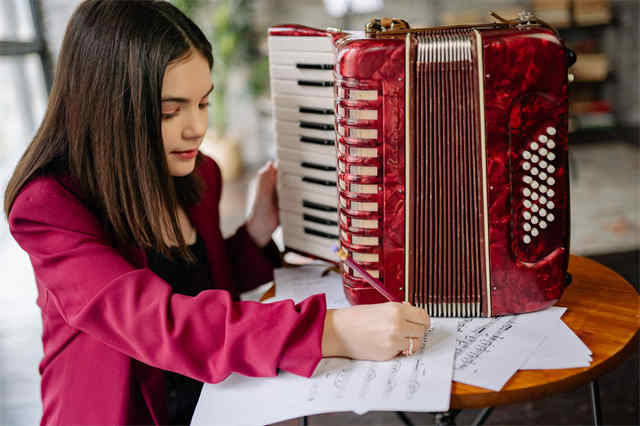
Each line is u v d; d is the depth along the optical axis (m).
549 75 0.85
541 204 0.89
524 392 0.75
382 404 0.73
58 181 0.92
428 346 0.85
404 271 0.93
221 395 0.79
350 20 4.63
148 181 0.92
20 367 2.09
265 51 4.54
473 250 0.91
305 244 1.23
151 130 0.90
